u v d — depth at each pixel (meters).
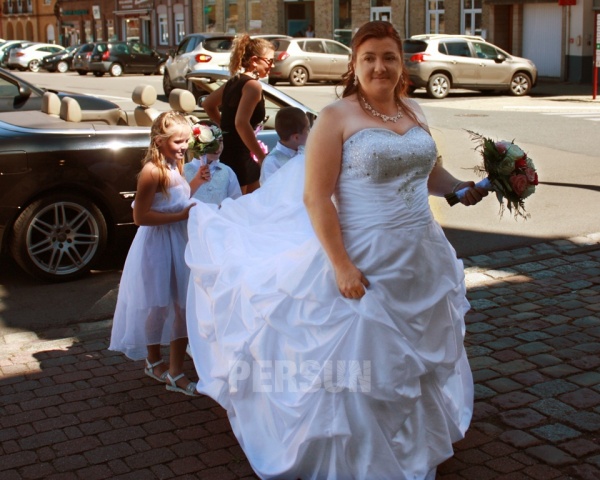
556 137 14.16
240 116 6.13
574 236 7.96
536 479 3.70
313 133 3.46
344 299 3.44
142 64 36.00
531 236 7.99
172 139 4.48
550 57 28.08
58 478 3.78
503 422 4.22
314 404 3.44
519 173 3.56
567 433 4.10
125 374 4.94
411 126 3.52
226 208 4.31
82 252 6.78
